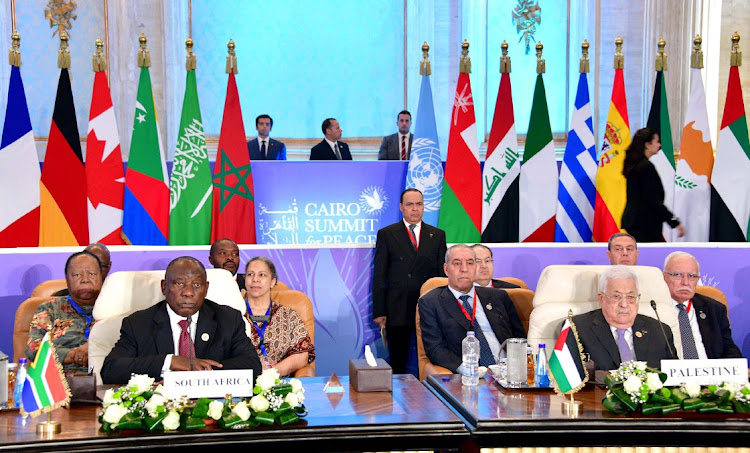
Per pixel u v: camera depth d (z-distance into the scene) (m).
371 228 6.00
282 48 9.25
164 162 5.88
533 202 6.12
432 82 9.15
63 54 5.83
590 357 3.53
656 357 3.55
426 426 2.56
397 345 5.36
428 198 6.04
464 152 6.05
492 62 9.26
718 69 9.02
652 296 3.84
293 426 2.53
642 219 5.98
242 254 5.43
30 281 5.20
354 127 9.38
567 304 3.72
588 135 6.19
